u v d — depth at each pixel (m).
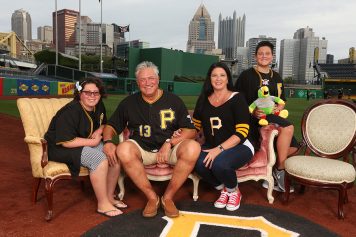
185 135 3.57
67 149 3.36
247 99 4.38
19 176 4.62
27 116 3.50
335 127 4.00
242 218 3.34
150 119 3.54
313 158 3.76
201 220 3.27
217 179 3.66
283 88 4.50
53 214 3.40
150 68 3.43
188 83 43.34
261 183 4.57
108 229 3.05
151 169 3.71
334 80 37.66
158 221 3.23
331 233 3.06
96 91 3.47
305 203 3.86
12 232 2.98
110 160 3.46
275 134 3.75
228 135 3.72
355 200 3.98
